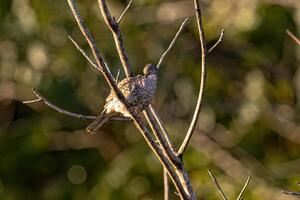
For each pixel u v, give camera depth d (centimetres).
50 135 1828
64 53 1681
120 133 1820
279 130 1694
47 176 1875
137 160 1683
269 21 1669
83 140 1839
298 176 1582
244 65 1738
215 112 1711
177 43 1717
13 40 1683
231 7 1627
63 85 1712
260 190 1589
